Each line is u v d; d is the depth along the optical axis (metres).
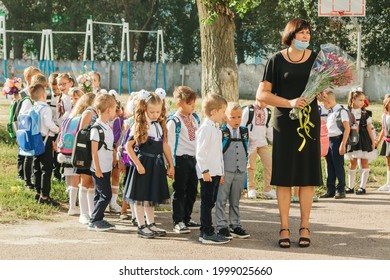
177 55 50.47
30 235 8.85
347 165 15.20
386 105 13.02
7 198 10.87
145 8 47.06
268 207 11.16
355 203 11.62
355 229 9.43
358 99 12.53
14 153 15.59
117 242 8.55
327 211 10.80
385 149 13.12
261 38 43.94
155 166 8.71
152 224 8.91
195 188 9.46
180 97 9.33
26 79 12.16
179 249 8.24
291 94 8.40
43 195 10.66
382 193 12.84
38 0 48.62
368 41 41.59
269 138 12.27
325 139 11.95
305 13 38.28
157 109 8.70
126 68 43.94
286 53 8.48
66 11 47.50
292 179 8.36
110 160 9.23
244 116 11.91
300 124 8.34
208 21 14.20
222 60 14.59
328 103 12.16
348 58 8.39
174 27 49.62
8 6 49.03
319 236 8.99
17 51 50.22
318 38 39.88
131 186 8.72
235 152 8.81
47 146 10.60
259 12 41.75
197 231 9.32
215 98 8.52
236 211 8.95
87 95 10.41
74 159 9.31
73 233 9.02
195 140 9.33
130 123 9.29
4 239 8.61
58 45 47.81
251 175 12.06
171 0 48.44
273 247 8.40
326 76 8.21
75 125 10.24
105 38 49.03
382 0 40.25
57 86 12.20
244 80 40.41
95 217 9.21
